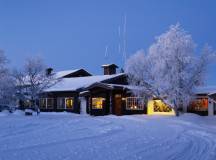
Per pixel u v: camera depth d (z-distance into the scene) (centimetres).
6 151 1233
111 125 2411
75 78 5212
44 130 1970
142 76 3597
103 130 2038
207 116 3531
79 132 1908
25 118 2908
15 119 2706
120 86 4138
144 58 3644
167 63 3438
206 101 3691
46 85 4434
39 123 2369
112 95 4225
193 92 3453
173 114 3734
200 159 1133
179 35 3481
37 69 4419
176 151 1293
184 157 1166
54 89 4719
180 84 3381
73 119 2900
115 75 4619
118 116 3638
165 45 3491
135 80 3666
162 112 3866
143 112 4016
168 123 2747
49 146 1368
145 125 2491
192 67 3412
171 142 1562
